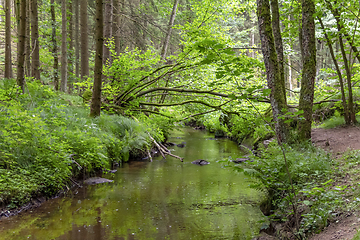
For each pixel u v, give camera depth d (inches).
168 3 626.5
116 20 537.0
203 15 462.9
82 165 279.4
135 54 427.5
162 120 475.2
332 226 123.0
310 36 247.3
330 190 140.9
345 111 307.6
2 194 191.9
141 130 418.6
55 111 332.2
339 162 195.2
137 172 321.7
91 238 159.6
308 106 248.7
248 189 256.1
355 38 278.1
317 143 269.7
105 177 295.3
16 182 205.9
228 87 409.7
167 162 383.2
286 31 345.1
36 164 232.5
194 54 390.9
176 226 177.5
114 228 173.9
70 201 221.9
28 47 463.5
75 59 731.4
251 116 377.1
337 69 296.0
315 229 129.0
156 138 459.5
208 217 192.1
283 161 166.9
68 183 253.1
